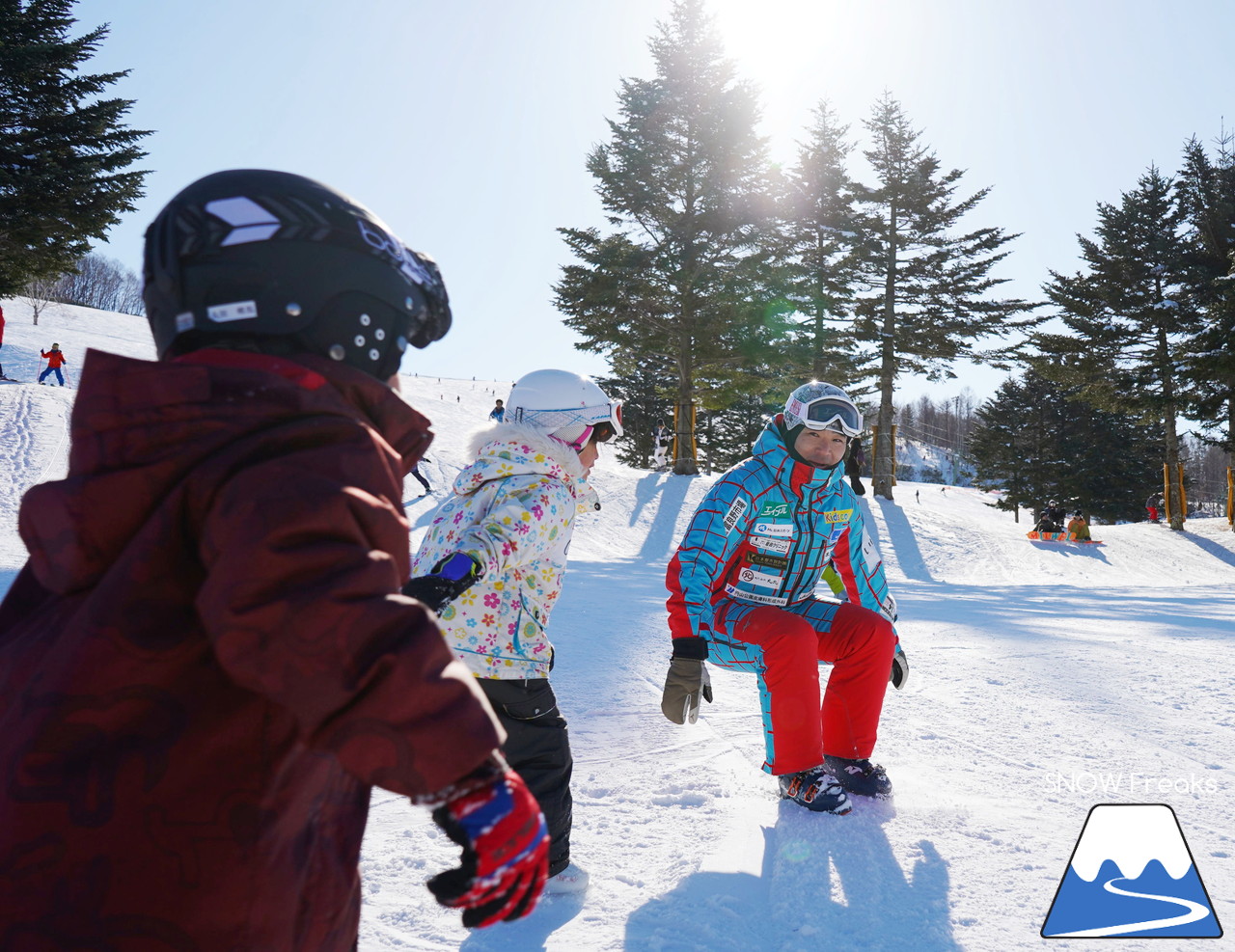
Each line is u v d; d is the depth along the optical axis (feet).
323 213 3.04
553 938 6.62
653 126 95.91
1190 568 88.28
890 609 11.12
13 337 174.19
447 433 130.52
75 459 2.76
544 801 7.39
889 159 110.93
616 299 94.17
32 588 3.20
